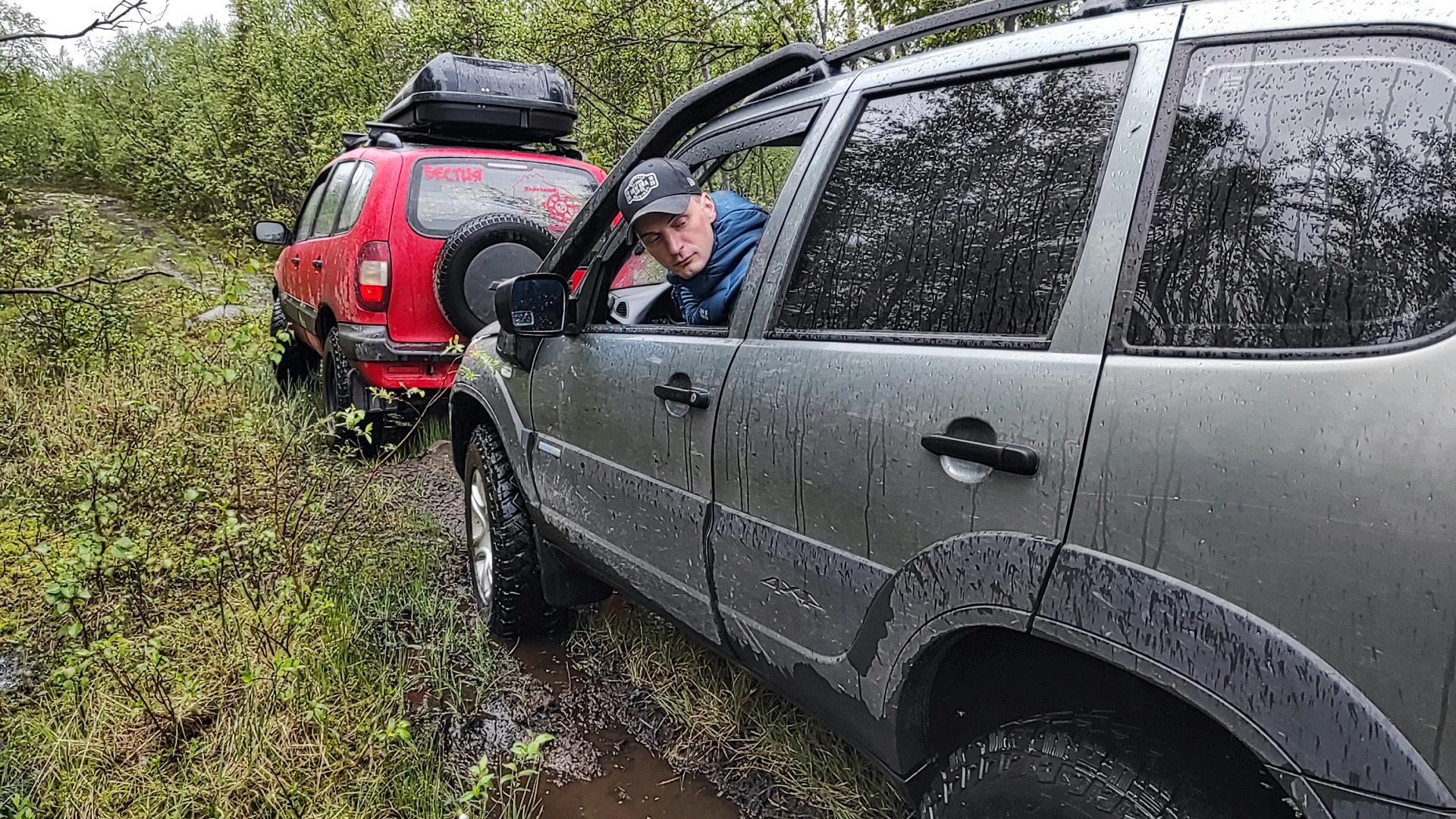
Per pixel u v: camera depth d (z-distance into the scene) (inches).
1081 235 54.2
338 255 194.9
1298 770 41.2
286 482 162.4
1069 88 58.6
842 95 76.5
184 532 128.1
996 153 61.7
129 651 101.5
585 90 341.7
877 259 67.9
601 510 95.7
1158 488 46.4
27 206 330.6
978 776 57.7
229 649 106.6
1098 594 48.6
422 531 156.6
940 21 70.6
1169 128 51.8
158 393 194.1
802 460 68.3
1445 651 36.7
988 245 59.9
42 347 229.0
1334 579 39.9
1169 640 45.6
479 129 245.1
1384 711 38.6
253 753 89.7
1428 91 42.5
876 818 85.7
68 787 85.6
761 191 90.4
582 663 117.3
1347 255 43.2
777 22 265.4
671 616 87.7
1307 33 47.7
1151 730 52.3
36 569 120.7
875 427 62.2
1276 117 47.6
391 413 189.0
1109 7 59.4
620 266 101.9
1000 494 53.8
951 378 57.9
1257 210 47.0
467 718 104.9
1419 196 41.6
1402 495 38.1
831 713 71.4
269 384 230.7
